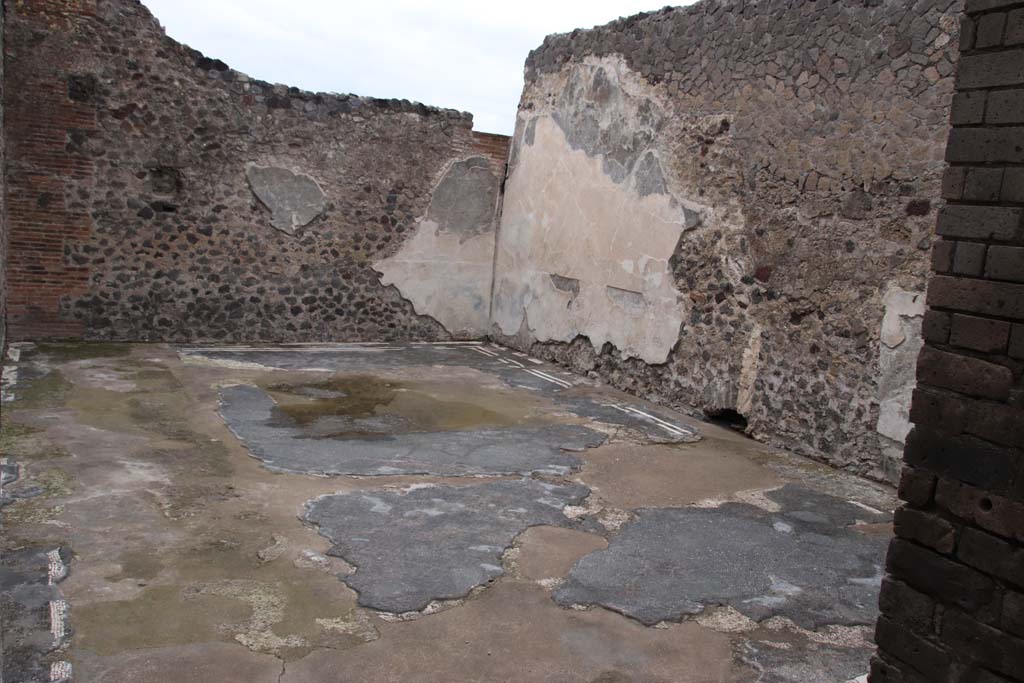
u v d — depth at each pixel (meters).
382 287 8.61
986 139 1.60
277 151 7.90
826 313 5.13
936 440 1.69
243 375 6.53
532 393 6.65
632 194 6.88
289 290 8.16
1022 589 1.54
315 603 2.88
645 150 6.71
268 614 2.78
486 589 3.07
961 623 1.65
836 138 5.04
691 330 6.24
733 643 2.80
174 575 3.01
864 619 3.03
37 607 2.71
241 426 5.08
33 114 6.93
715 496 4.33
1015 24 1.55
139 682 2.34
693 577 3.30
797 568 3.45
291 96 7.89
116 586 2.89
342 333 8.49
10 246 7.02
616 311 7.11
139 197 7.42
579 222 7.61
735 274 5.82
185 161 7.55
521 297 8.59
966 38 1.64
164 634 2.61
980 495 1.60
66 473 3.97
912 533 1.74
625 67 6.94
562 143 7.85
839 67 5.01
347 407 5.79
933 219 4.48
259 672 2.43
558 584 3.15
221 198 7.75
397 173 8.46
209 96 7.55
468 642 2.69
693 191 6.20
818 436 5.17
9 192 6.94
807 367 5.26
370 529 3.56
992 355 1.59
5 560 3.02
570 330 7.78
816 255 5.19
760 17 5.57
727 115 5.87
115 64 7.15
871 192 4.82
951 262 1.66
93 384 5.85
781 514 4.11
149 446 4.52
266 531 3.46
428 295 8.85
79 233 7.25
